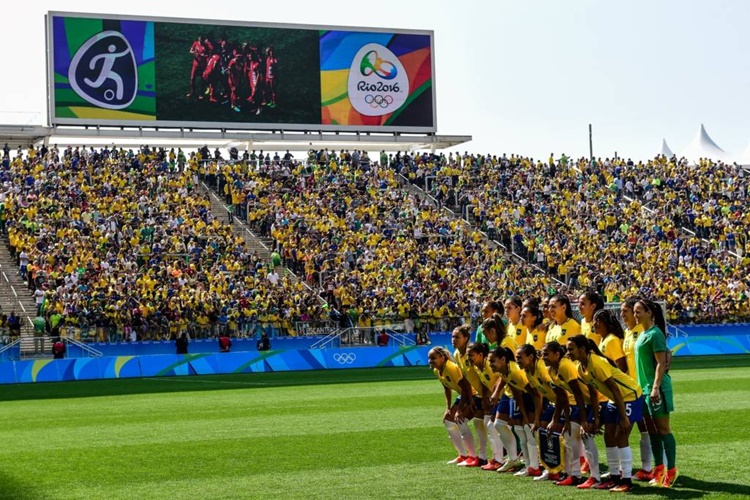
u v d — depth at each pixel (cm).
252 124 5191
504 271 4681
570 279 4662
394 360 3819
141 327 3719
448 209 5278
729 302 4541
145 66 5009
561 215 5216
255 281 4191
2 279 3994
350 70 5388
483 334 1352
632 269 4806
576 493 1112
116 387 2944
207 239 4419
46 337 3575
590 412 1166
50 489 1238
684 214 5316
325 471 1321
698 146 6638
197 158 5156
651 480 1191
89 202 4462
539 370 1166
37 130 4878
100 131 4988
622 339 1192
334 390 2666
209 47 5122
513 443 1261
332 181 5200
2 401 2559
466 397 1309
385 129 5441
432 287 4378
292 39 5288
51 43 4853
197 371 3469
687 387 2519
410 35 5509
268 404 2302
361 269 4509
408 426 1808
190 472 1345
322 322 3969
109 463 1447
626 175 5669
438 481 1214
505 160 5712
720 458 1354
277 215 4762
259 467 1371
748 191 5588
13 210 4306
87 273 3978
